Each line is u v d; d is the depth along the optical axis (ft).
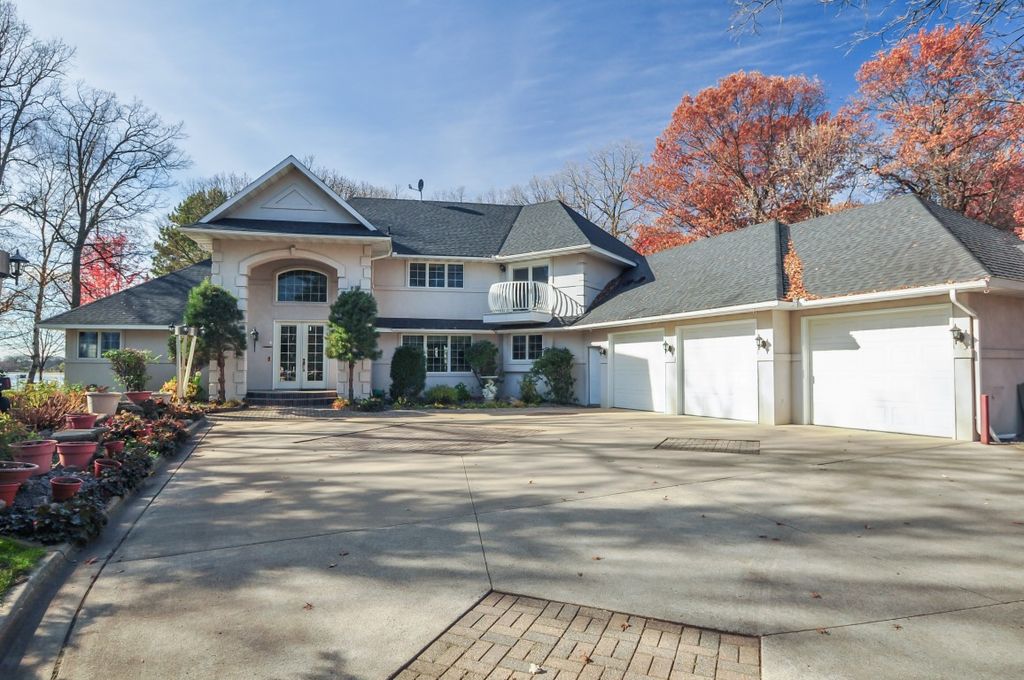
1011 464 27.91
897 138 71.72
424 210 81.71
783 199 97.40
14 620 11.54
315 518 19.42
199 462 30.32
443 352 71.61
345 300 58.65
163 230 112.68
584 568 14.64
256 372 65.41
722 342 50.06
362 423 47.88
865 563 14.89
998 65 29.53
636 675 9.78
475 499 21.83
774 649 10.56
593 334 65.57
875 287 38.73
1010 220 67.00
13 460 21.84
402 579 13.98
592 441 36.73
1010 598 12.73
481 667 10.02
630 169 131.64
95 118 93.61
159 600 12.88
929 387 37.11
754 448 33.22
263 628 11.48
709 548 16.08
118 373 58.03
